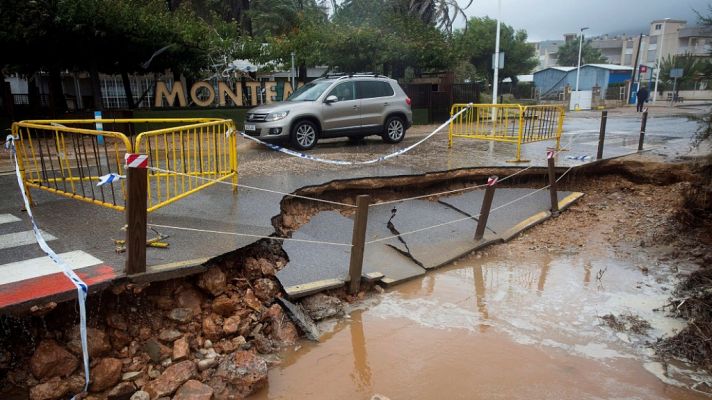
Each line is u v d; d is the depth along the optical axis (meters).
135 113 15.98
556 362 4.75
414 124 21.17
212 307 4.88
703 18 8.91
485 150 12.51
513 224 8.69
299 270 5.99
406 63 21.55
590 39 78.06
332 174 9.07
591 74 50.00
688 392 4.32
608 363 4.75
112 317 4.31
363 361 4.71
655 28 78.56
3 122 15.52
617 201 9.76
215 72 18.73
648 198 9.65
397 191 9.15
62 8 13.66
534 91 48.66
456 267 7.20
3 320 3.83
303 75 21.48
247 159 10.91
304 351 4.87
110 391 3.96
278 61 19.52
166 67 17.73
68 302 4.14
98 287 4.15
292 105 12.00
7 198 7.16
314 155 11.49
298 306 5.43
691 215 8.14
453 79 22.53
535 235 8.48
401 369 4.59
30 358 3.86
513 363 4.71
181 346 4.38
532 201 9.52
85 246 5.16
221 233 5.75
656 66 47.94
